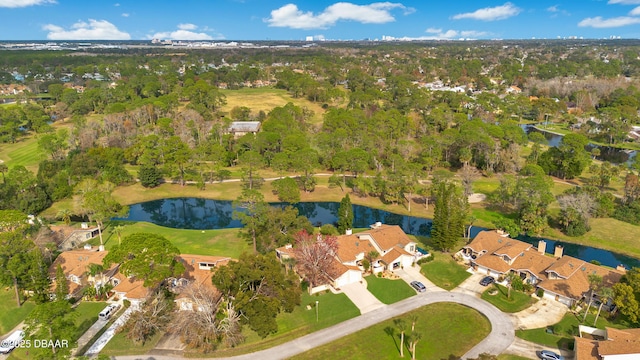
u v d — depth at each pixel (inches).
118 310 2630.4
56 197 4527.6
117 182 5024.6
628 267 3415.4
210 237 3801.7
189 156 5211.6
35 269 2561.5
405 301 2787.9
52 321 2032.5
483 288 2942.9
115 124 6653.5
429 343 2372.0
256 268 2571.4
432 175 5354.3
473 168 5472.4
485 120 7662.4
